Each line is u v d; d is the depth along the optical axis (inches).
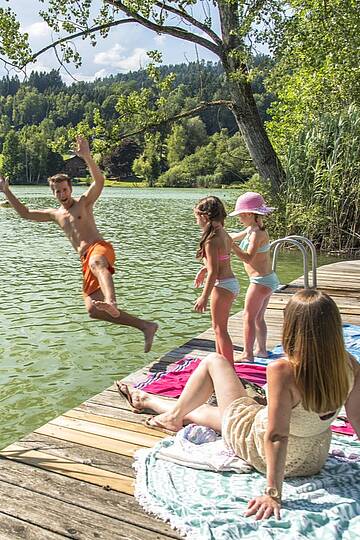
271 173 678.5
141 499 120.4
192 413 148.8
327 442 122.2
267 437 110.3
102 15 651.5
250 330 211.9
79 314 350.3
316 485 119.5
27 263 534.0
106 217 1016.9
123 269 498.0
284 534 105.5
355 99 690.2
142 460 134.8
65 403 223.9
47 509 120.0
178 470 129.5
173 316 343.0
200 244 184.4
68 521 115.8
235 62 649.0
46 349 284.8
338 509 111.3
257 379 196.4
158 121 681.0
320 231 607.2
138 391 172.4
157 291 410.3
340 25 617.0
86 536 111.2
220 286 185.3
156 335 306.2
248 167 822.5
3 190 231.9
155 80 682.8
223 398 134.3
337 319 110.1
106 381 245.0
